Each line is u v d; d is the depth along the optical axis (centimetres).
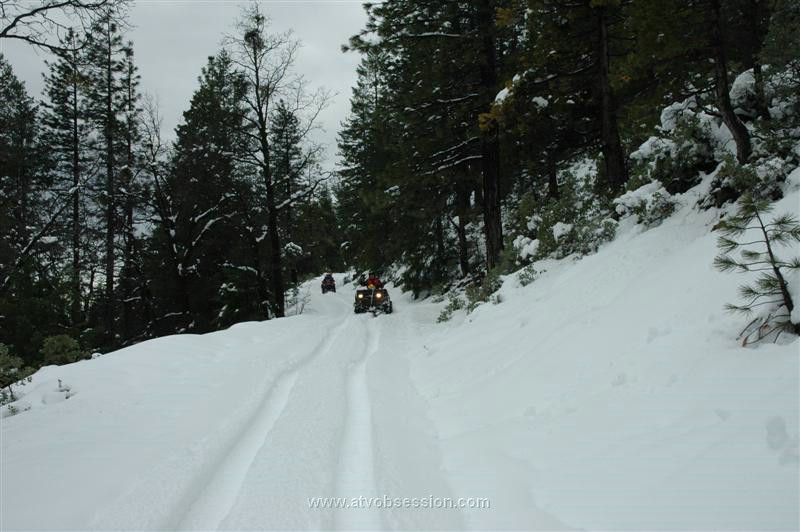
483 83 1510
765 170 664
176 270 2061
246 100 1988
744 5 991
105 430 525
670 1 770
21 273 1478
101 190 1950
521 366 594
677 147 962
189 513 361
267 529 321
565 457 352
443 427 515
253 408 599
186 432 518
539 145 1425
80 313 1641
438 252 2470
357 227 2317
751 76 883
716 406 313
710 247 565
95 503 365
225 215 2178
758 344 356
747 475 246
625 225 1024
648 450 310
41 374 827
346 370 812
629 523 257
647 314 519
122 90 2527
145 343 986
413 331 1319
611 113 1212
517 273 1208
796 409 266
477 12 1430
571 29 1230
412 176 1562
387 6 1436
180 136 2362
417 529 313
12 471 423
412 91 1502
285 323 1514
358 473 409
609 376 445
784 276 380
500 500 332
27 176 1931
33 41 739
